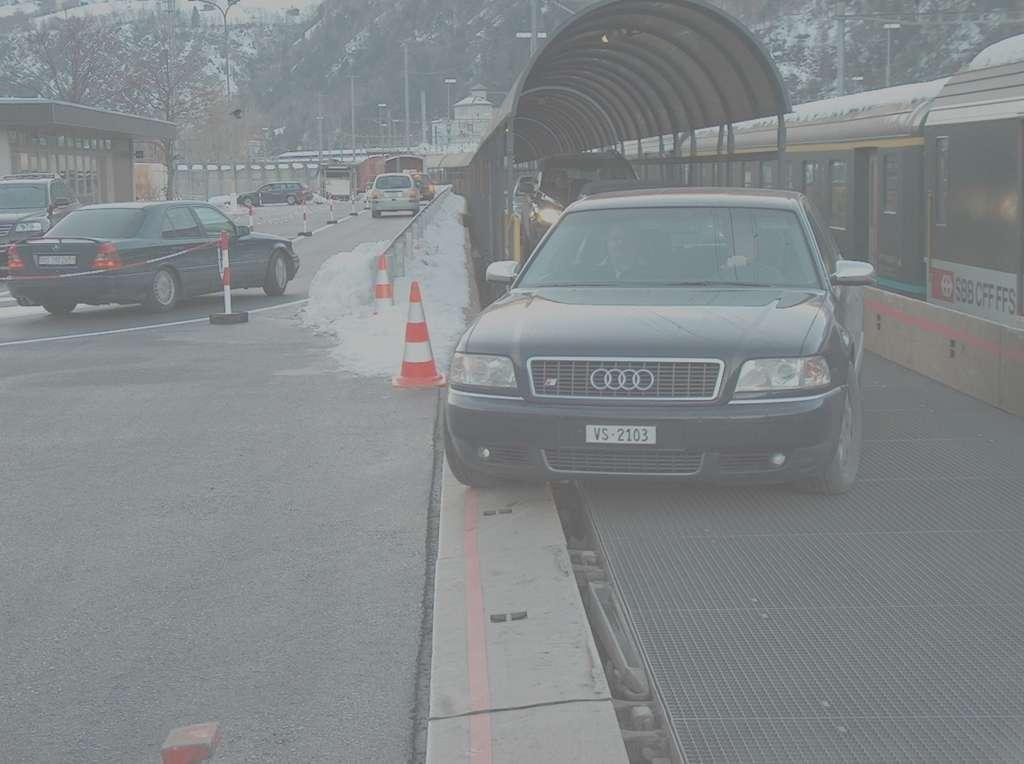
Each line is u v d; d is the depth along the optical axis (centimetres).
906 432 966
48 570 684
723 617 574
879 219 1877
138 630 594
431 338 1508
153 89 9994
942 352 1198
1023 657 525
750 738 456
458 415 722
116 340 1633
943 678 505
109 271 1864
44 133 5138
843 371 728
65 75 10319
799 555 660
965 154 1559
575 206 902
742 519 727
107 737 484
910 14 4450
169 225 1991
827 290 810
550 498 779
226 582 660
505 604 592
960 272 1583
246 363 1411
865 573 631
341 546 720
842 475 765
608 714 472
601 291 812
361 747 470
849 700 486
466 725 469
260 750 469
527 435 704
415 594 638
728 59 1688
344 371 1341
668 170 2439
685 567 643
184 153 11288
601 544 684
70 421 1090
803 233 852
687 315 734
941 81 1723
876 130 1864
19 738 484
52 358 1476
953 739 454
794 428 691
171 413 1122
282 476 884
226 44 6044
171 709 507
